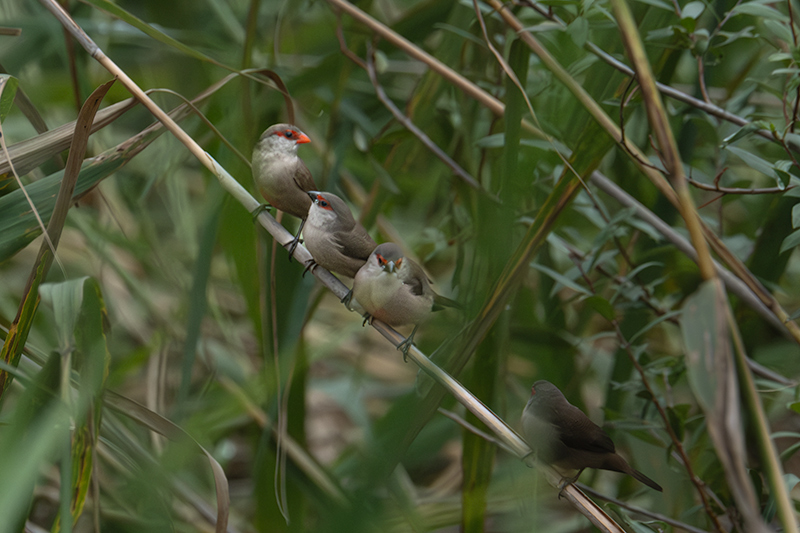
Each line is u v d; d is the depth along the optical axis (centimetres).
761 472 679
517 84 551
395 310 542
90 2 577
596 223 776
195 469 932
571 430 522
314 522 744
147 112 1193
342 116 947
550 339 815
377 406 1191
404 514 760
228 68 627
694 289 803
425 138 790
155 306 980
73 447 497
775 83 840
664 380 702
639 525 564
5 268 1226
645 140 802
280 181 606
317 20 1128
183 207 971
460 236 805
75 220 947
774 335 869
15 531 475
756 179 969
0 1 926
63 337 507
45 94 1123
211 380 906
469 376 732
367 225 828
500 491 818
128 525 727
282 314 748
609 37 714
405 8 1266
